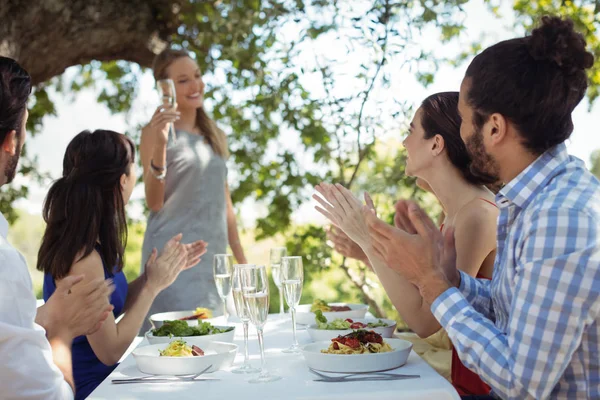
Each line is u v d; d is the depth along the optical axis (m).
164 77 3.86
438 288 1.68
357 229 2.24
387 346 1.86
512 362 1.46
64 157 2.55
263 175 5.79
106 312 1.85
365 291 5.22
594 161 5.02
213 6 5.32
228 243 4.19
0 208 6.23
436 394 1.54
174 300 3.64
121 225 2.53
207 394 1.58
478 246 2.38
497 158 1.68
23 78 1.68
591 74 4.81
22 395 1.51
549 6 5.08
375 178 5.25
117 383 1.74
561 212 1.45
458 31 4.69
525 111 1.59
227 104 5.71
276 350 2.16
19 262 1.56
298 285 2.19
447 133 2.49
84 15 4.66
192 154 3.77
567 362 1.43
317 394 1.53
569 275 1.40
